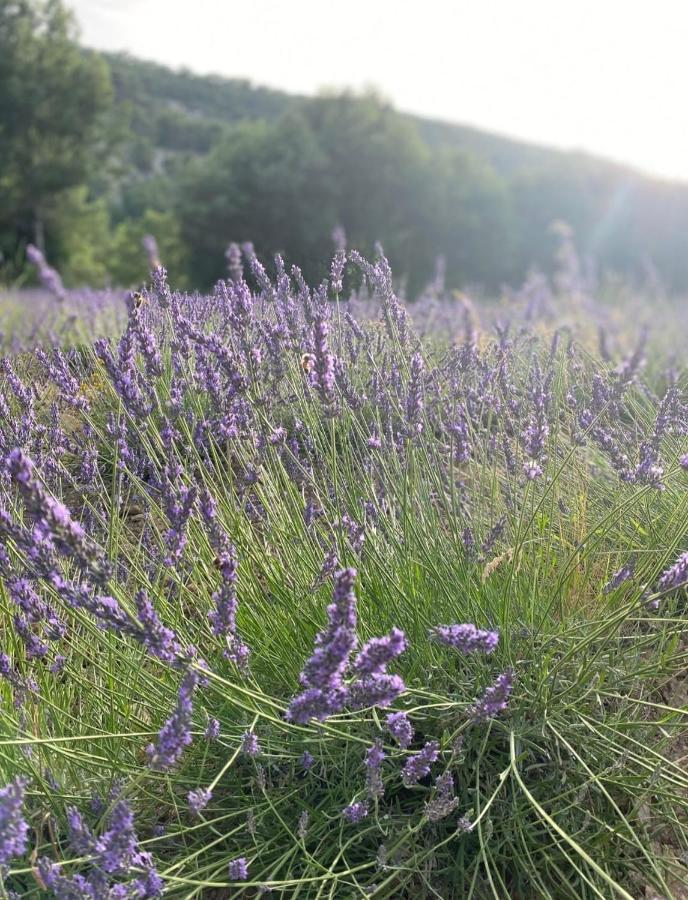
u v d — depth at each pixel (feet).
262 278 8.04
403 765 6.30
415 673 6.69
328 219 98.02
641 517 8.86
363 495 8.01
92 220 115.44
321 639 4.56
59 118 107.96
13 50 105.81
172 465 7.03
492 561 6.75
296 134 103.19
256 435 7.36
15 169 105.91
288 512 7.63
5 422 7.61
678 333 21.22
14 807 4.28
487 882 5.89
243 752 5.98
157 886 4.91
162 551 7.18
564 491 9.32
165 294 7.96
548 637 6.77
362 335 8.93
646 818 6.09
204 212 95.66
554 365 11.09
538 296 21.79
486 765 6.39
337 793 6.31
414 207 109.81
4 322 17.78
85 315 16.74
